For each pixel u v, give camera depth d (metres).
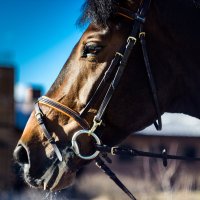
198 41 3.51
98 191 18.16
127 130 3.55
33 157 3.53
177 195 13.10
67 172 3.48
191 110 3.59
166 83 3.51
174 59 3.53
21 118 22.83
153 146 20.42
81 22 3.61
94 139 3.51
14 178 16.50
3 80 19.45
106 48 3.48
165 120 21.61
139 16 3.46
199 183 15.55
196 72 3.51
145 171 15.19
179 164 14.33
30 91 28.66
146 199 13.13
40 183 3.50
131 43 3.45
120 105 3.48
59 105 3.56
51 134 3.54
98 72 3.48
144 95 3.48
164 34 3.53
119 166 19.30
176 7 3.54
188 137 20.05
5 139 18.98
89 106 3.49
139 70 3.47
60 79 3.65
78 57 3.58
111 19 3.49
